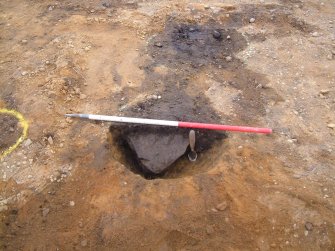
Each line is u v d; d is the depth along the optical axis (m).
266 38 2.20
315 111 1.77
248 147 1.59
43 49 2.07
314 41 2.18
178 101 1.79
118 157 1.63
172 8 2.39
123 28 2.23
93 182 1.49
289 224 1.38
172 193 1.44
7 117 1.71
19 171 1.53
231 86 1.89
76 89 1.83
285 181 1.49
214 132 1.67
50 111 1.73
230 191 1.45
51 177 1.51
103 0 2.50
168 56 2.06
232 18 2.35
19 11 2.41
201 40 2.18
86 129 1.66
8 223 1.41
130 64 1.99
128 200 1.43
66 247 1.36
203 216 1.40
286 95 1.85
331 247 1.35
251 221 1.39
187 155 1.67
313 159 1.57
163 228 1.37
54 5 2.45
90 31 2.21
